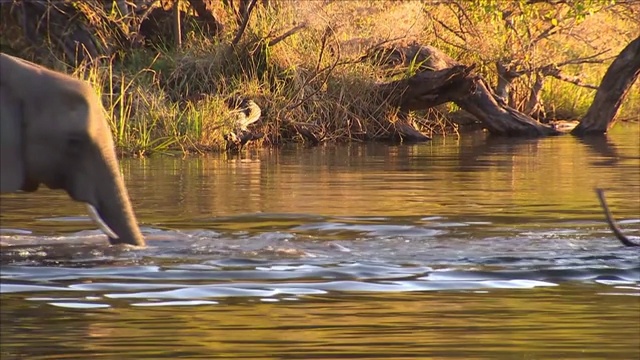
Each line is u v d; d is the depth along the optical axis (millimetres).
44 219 34469
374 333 20266
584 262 26953
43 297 23062
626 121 86500
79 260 26844
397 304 22625
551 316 21688
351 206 37562
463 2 75312
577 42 81562
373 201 38969
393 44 73500
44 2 70375
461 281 24844
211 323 20906
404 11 72500
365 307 22328
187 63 68000
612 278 25328
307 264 26609
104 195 28516
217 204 38062
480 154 59188
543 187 43406
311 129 68125
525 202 38750
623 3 74688
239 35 68188
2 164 27672
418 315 21656
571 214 35750
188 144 61000
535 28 77438
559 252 28281
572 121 81938
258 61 69562
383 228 32594
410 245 29344
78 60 69250
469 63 78938
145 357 18531
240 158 57125
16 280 24625
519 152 60375
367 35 72438
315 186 43719
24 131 27953
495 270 26031
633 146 64188
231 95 66125
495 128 74188
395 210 36594
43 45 70375
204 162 54750
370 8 71750
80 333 20125
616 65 75562
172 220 34344
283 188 43000
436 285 24453
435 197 40156
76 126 28172
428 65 73625
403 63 72750
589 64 86625
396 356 18734
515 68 78625
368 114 70500
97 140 28438
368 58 72125
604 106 75562
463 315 21703
